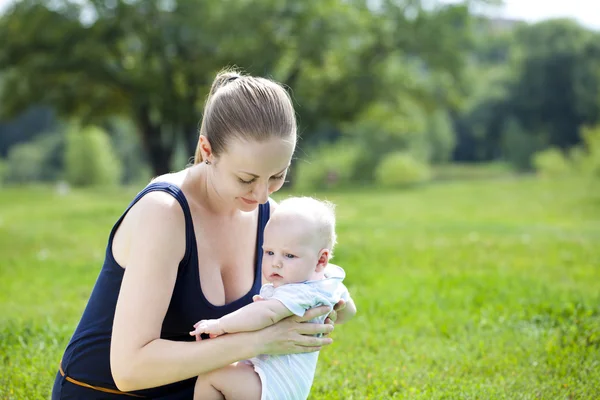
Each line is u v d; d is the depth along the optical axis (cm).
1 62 2914
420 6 3173
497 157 7169
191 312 307
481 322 592
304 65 3159
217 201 313
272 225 324
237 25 2803
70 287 756
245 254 331
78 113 3225
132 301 283
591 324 560
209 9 2870
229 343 289
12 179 6738
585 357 491
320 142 5953
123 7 2838
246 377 303
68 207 2281
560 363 480
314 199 339
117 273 302
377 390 439
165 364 280
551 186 2831
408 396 426
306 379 314
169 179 308
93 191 3559
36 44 2886
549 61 6556
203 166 316
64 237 1243
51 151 6844
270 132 281
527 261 940
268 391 301
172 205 296
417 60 3662
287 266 317
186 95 3125
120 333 283
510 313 620
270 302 297
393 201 2541
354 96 3130
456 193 2859
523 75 6700
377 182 4262
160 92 2939
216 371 305
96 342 306
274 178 296
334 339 548
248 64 2867
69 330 554
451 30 3195
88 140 5566
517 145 6425
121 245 299
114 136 7112
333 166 4344
